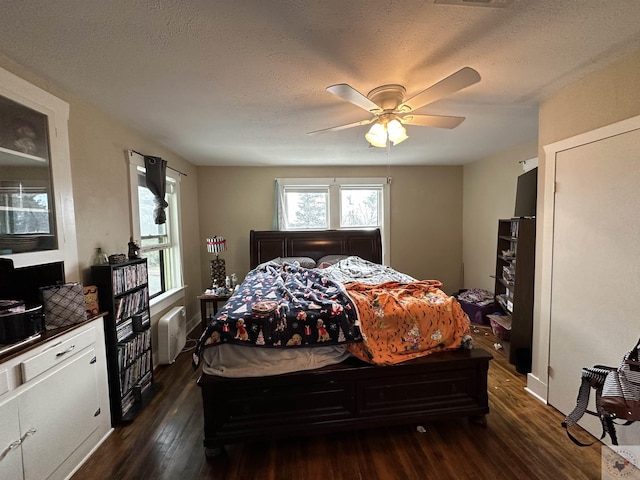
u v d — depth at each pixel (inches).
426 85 75.7
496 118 104.1
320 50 60.2
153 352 114.1
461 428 78.3
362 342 74.5
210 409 68.8
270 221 181.2
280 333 72.7
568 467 65.4
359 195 189.2
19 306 59.8
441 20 51.7
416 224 191.3
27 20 49.4
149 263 126.3
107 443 74.4
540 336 90.7
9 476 51.8
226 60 63.3
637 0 47.2
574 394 79.4
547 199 86.8
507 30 54.8
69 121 76.6
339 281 110.7
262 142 127.4
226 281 150.2
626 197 65.6
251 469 66.3
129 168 103.7
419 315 79.3
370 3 47.1
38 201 67.3
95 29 52.4
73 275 75.4
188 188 161.8
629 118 63.8
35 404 56.8
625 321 66.4
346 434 77.1
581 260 76.6
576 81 76.1
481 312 153.6
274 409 71.7
